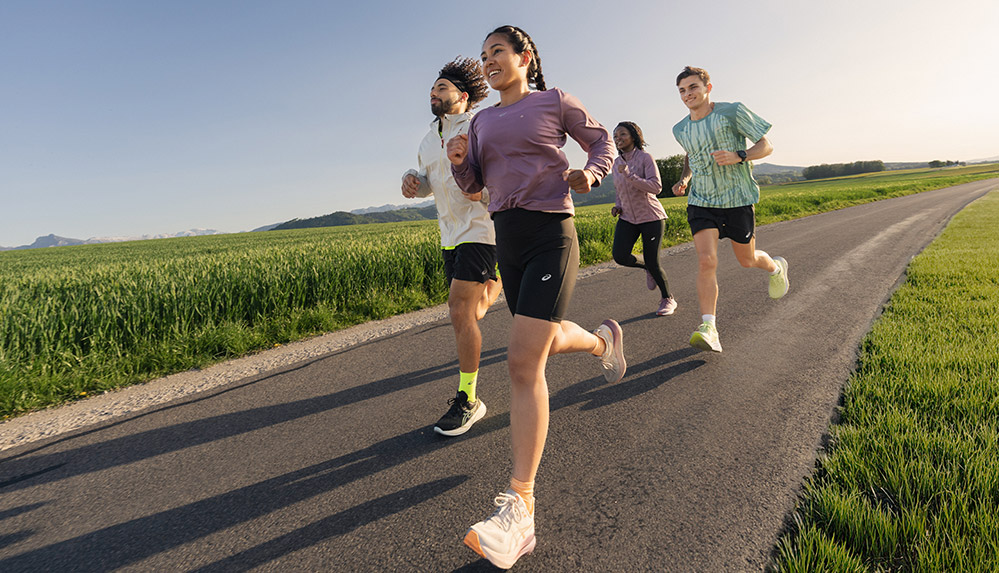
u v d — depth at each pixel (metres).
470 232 2.54
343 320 5.43
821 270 6.38
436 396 3.06
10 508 2.06
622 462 2.12
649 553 1.57
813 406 2.51
